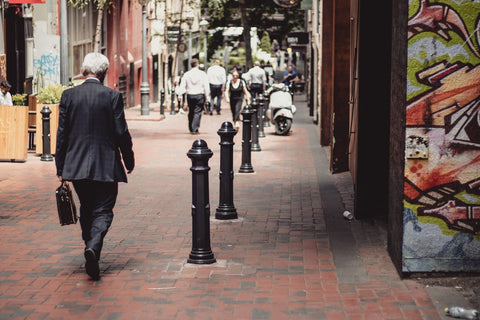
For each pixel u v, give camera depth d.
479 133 7.83
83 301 7.52
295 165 17.52
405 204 7.98
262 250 9.47
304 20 54.09
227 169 11.32
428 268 8.05
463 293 7.60
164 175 16.06
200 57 63.41
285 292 7.73
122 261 8.98
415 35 7.73
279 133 24.77
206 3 53.94
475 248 7.99
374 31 11.35
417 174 7.92
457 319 6.89
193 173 8.80
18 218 11.49
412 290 7.71
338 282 8.04
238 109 26.75
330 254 9.24
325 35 21.12
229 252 9.38
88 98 8.31
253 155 19.48
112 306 7.37
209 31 59.19
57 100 19.41
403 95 7.95
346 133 15.93
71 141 8.32
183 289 7.88
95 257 8.02
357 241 9.84
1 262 8.97
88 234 8.62
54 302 7.50
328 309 7.20
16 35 25.69
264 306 7.31
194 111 25.73
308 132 25.94
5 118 17.89
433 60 7.75
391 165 8.91
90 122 8.29
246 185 14.63
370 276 8.22
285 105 24.78
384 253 9.19
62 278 8.30
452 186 7.92
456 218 7.95
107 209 8.45
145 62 32.56
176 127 28.77
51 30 29.03
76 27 34.62
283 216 11.59
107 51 40.31
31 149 20.25
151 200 13.02
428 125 7.84
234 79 26.52
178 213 11.88
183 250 9.52
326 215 11.56
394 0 8.66
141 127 28.73
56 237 10.23
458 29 7.70
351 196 13.21
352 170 14.66
